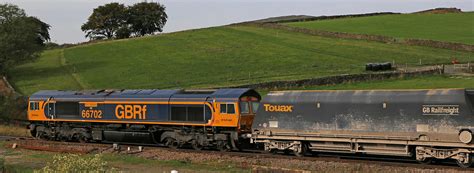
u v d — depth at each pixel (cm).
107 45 10269
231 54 8450
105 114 3709
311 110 2855
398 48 8519
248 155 2911
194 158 2964
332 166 2553
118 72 7662
